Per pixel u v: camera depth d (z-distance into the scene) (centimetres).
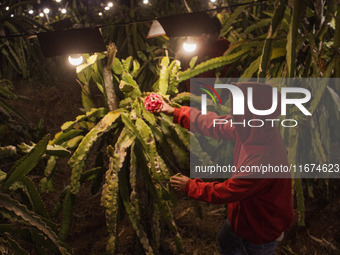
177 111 178
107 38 477
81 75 196
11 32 543
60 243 167
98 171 204
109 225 171
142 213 195
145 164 184
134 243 233
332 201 293
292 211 163
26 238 172
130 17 462
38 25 546
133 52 469
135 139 183
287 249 250
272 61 217
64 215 182
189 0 466
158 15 480
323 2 189
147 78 388
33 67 550
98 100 464
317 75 198
